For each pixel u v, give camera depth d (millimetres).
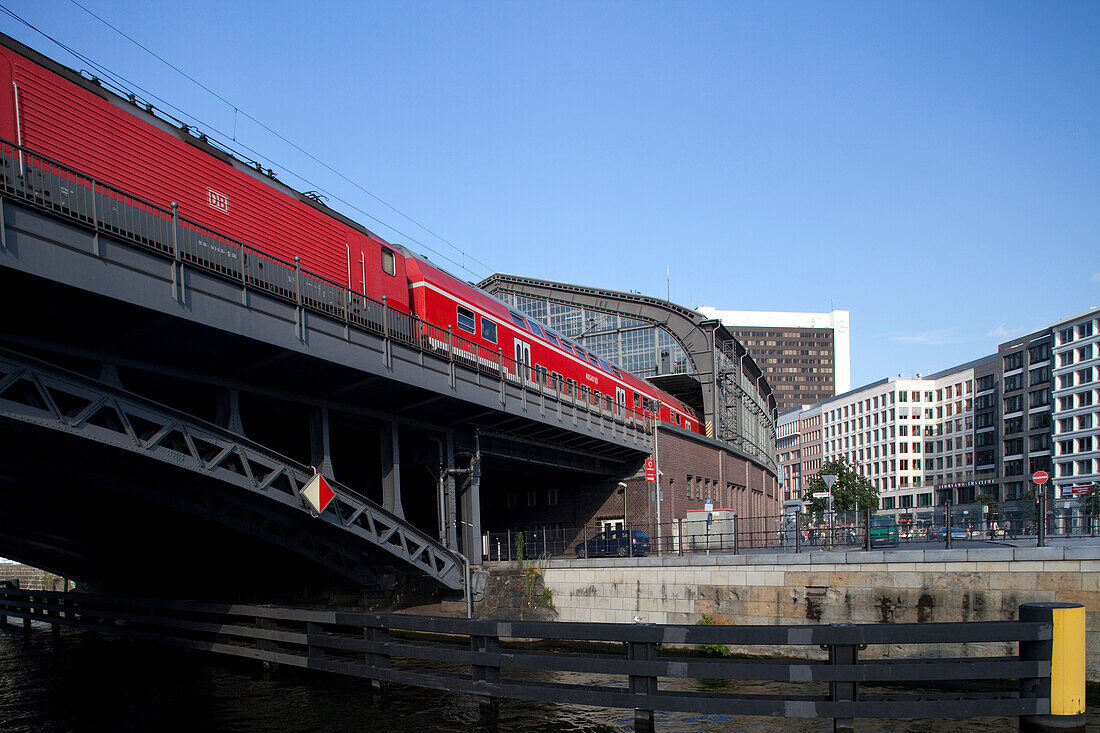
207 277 15867
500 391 26766
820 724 14578
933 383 124062
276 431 24656
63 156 14531
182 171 17156
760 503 67188
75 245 13422
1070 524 21953
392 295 24016
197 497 20688
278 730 13953
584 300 62906
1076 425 86562
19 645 27734
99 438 14914
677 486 44250
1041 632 10547
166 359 17391
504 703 15664
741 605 22922
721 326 57625
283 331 17609
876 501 77125
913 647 19922
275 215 19641
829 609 21438
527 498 45781
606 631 11656
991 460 105562
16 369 13570
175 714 15438
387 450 24516
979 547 21062
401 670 14266
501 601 27375
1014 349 100125
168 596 36281
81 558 37750
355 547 24344
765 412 78812
